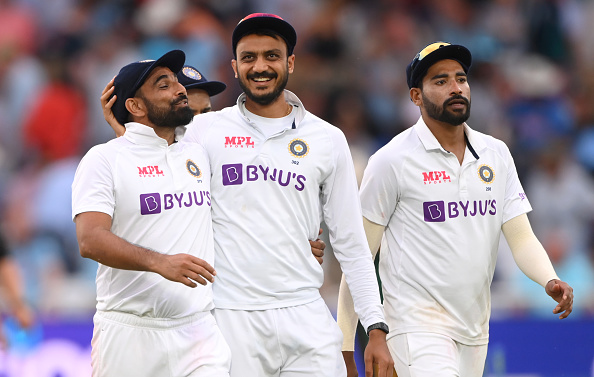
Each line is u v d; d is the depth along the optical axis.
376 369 16.03
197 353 15.27
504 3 47.88
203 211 15.59
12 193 38.06
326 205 16.61
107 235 14.43
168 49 44.12
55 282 33.41
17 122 42.44
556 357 26.27
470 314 17.19
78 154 41.72
